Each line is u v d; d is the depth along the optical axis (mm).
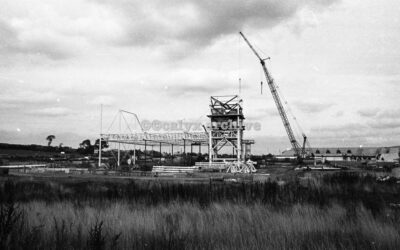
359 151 140375
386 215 8242
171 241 5344
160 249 5160
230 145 45750
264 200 10492
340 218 7859
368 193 14844
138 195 11992
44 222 6688
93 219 7184
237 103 44719
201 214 7973
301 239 5891
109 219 7133
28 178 26219
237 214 7863
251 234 6035
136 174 34844
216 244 5488
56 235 5469
